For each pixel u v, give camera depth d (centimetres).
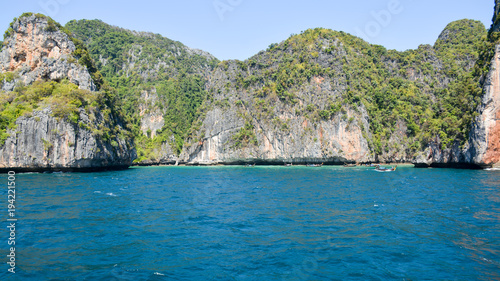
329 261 1988
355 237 2453
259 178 7262
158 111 15850
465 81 10331
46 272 1820
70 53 10481
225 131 13675
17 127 8156
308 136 12094
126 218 3069
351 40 14888
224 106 13950
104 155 9281
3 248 2200
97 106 9469
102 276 1773
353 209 3450
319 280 1739
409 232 2567
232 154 13425
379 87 13450
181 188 5400
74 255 2083
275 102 13112
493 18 9675
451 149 9581
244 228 2723
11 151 8075
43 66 10200
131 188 5303
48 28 10381
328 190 4950
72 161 8331
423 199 4000
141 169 11325
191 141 14088
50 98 9000
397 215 3142
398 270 1853
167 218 3086
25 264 1930
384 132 12231
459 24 17238
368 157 11462
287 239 2417
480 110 8556
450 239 2372
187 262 1981
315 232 2589
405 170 9081
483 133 8400
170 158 14462
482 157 8438
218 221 2970
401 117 12331
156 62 19462
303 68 13162
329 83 12400
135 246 2262
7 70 10469
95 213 3266
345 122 11556
